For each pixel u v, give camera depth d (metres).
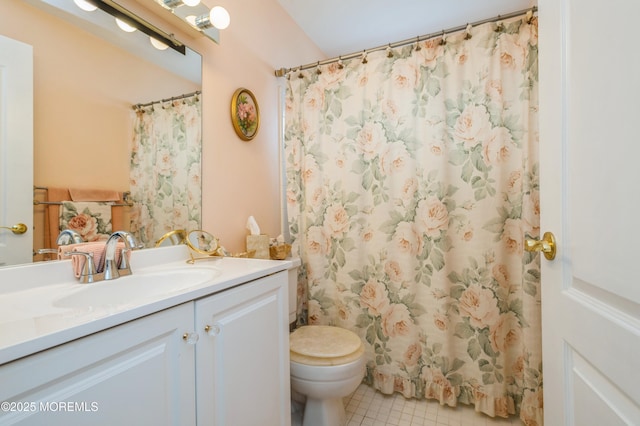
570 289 0.64
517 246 1.43
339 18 2.05
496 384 1.44
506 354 1.45
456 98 1.50
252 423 0.91
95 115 0.96
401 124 1.60
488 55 1.44
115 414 0.56
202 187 1.34
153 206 1.13
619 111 0.47
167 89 1.19
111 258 0.89
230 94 1.50
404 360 1.58
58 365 0.48
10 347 0.42
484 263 1.46
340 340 1.43
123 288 0.89
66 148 0.88
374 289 1.66
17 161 0.79
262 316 0.97
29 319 0.53
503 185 1.43
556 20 0.67
